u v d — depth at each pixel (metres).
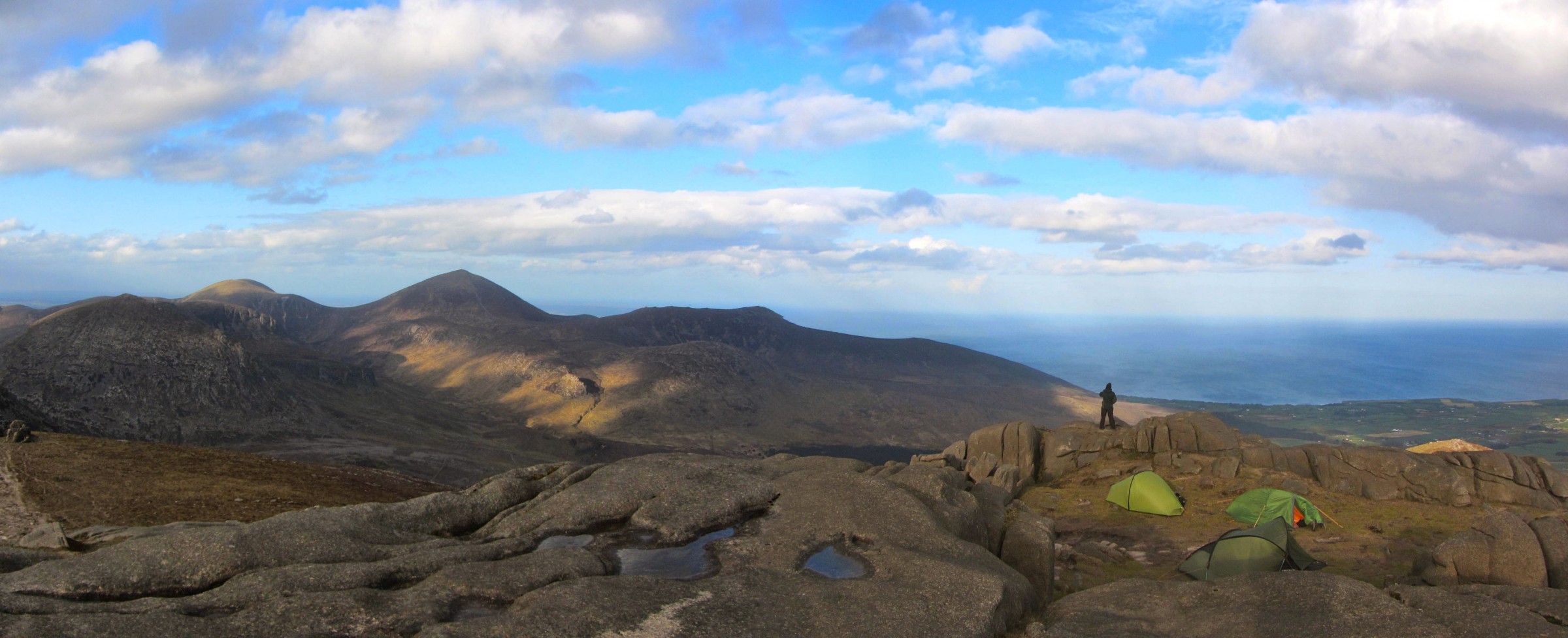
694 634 9.55
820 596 11.03
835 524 14.22
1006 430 35.19
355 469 45.06
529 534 13.80
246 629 8.90
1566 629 10.37
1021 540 15.96
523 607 9.99
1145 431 34.00
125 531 17.83
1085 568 21.66
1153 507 27.12
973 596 11.36
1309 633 10.57
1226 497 28.19
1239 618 11.34
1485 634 10.41
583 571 11.64
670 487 15.94
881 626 10.25
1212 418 34.09
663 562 12.84
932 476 17.06
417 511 14.52
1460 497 25.83
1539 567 15.83
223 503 29.00
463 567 11.21
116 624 8.59
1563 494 25.55
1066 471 33.94
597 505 14.96
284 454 156.62
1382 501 26.81
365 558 12.04
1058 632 10.95
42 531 17.11
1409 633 10.21
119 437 153.38
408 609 9.64
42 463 30.97
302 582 10.37
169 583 10.55
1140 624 11.69
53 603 9.30
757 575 11.71
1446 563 17.03
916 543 13.65
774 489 16.41
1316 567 20.61
